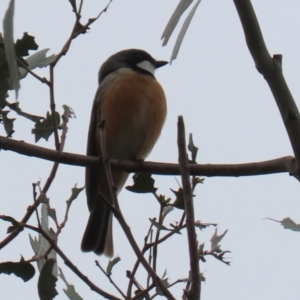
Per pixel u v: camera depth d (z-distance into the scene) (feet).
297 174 16.38
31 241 20.01
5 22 11.82
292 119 15.71
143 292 16.99
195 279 13.85
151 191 18.61
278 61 15.57
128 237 14.35
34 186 17.81
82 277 16.25
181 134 14.94
